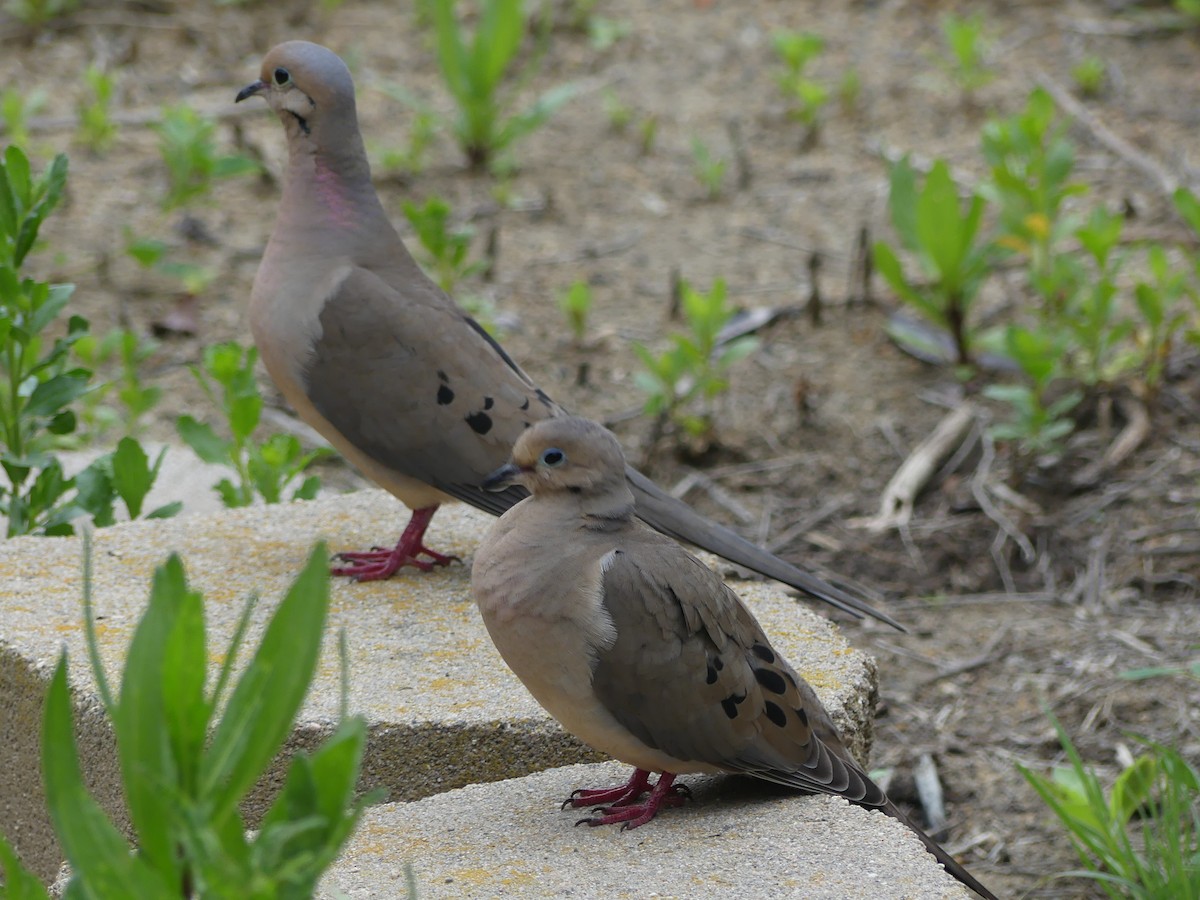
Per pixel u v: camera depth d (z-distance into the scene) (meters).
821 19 21.95
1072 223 14.14
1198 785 8.43
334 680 7.93
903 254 16.52
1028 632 11.34
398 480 9.45
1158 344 14.12
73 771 4.03
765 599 9.16
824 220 17.27
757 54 21.05
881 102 19.66
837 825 6.82
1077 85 19.53
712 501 12.92
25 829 8.17
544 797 7.28
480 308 14.74
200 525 9.88
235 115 19.00
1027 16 21.52
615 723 6.88
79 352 12.76
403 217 17.14
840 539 12.45
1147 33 20.88
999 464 13.27
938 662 11.05
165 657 4.00
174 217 16.94
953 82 19.97
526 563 6.83
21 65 19.75
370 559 9.46
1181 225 16.38
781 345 15.02
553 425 6.94
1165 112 18.83
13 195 9.65
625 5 22.45
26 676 7.92
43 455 10.34
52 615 8.40
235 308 15.45
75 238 16.38
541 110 17.86
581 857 6.62
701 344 13.26
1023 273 16.03
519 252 16.59
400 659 8.22
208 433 10.72
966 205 17.09
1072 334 14.10
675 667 6.79
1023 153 14.34
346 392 9.30
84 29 20.70
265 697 4.01
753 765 6.95
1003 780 9.91
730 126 18.94
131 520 9.95
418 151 17.94
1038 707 10.55
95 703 7.54
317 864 3.96
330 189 9.45
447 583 9.28
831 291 15.83
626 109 19.72
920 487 12.93
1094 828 8.73
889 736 10.30
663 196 17.84
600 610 6.72
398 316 9.30
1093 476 13.00
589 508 6.95
